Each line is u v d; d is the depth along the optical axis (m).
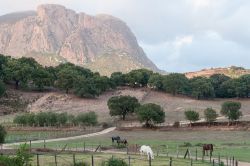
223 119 155.62
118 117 166.75
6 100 195.12
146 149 63.91
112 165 42.94
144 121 141.75
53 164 48.75
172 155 70.50
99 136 117.75
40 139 104.88
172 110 188.75
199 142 102.38
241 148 86.62
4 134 67.06
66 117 143.62
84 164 45.19
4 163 27.72
